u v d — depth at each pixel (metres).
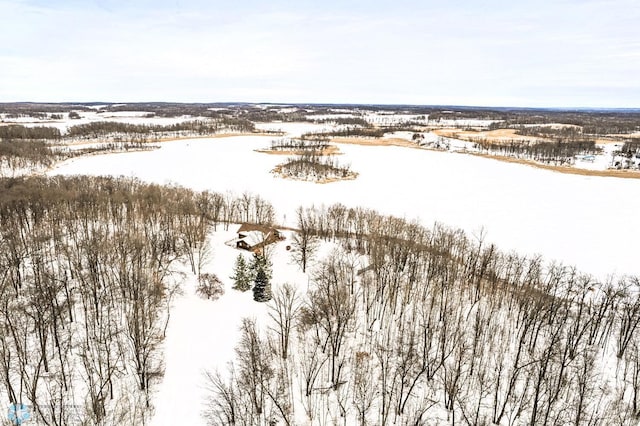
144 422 49.56
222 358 61.31
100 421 48.22
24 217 99.94
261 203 136.50
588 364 56.22
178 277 83.81
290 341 64.94
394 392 55.03
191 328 68.25
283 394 52.91
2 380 52.28
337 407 53.16
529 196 169.12
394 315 74.06
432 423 51.19
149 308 64.56
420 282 84.44
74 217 102.94
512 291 80.38
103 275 74.31
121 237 87.25
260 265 81.50
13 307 61.69
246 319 65.19
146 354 54.16
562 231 128.12
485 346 64.44
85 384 54.12
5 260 74.50
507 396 50.97
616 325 71.25
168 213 109.12
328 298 66.31
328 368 58.41
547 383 52.41
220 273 88.50
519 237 122.56
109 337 60.28
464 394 55.53
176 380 56.81
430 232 114.19
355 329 68.44
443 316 66.62
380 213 141.88
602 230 129.38
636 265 104.00
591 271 100.00
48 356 58.03
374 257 86.19
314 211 126.31
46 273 67.94
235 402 49.56
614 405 52.41
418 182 193.25
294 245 105.06
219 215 135.38
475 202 159.88
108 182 138.38
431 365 58.53
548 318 71.19
